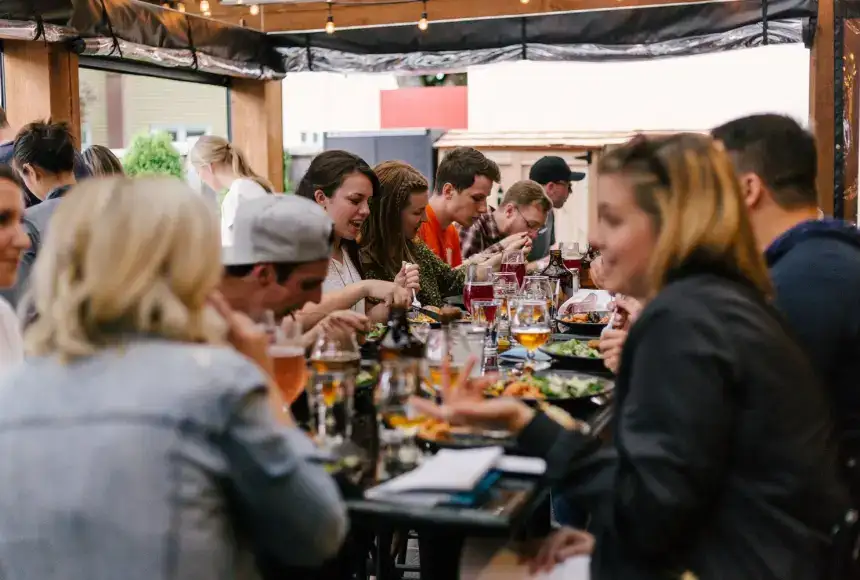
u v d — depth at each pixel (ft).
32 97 15.83
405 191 11.92
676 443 4.66
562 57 20.58
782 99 29.89
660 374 4.78
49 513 3.94
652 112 31.45
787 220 6.63
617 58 20.22
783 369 4.80
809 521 4.85
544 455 5.43
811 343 6.07
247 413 4.12
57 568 3.95
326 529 4.35
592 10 20.12
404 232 12.27
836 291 6.08
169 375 4.05
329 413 6.06
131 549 3.89
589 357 8.38
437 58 21.33
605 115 31.99
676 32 19.61
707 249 5.07
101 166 14.58
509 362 8.81
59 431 3.99
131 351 4.12
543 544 6.03
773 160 6.56
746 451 4.78
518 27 20.68
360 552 8.34
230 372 4.15
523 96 32.81
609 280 5.45
